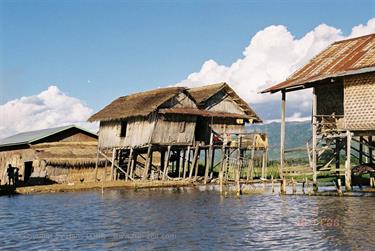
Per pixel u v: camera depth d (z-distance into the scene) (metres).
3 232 19.59
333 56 36.41
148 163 45.88
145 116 46.94
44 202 32.19
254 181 40.28
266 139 48.09
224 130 51.97
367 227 18.67
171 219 22.36
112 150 51.66
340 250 14.89
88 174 52.12
